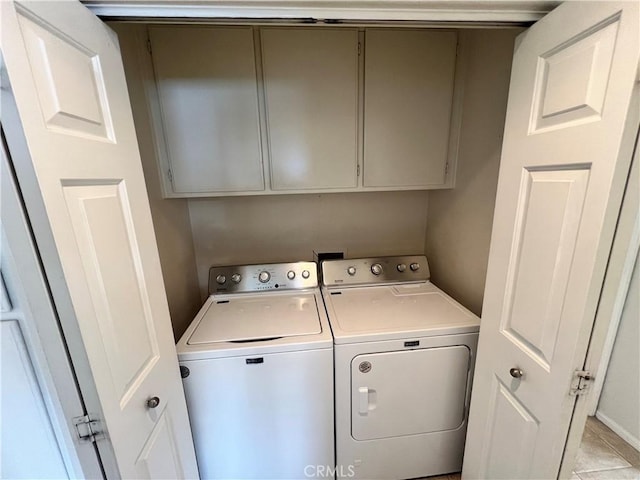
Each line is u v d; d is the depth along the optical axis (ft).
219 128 4.80
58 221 1.83
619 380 5.55
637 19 1.84
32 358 1.98
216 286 5.72
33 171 1.69
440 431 4.69
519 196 2.96
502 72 4.12
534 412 2.89
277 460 4.55
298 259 6.72
